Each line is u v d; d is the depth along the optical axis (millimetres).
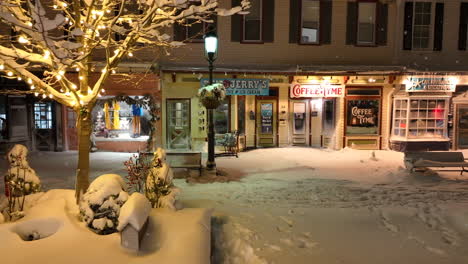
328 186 8945
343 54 14938
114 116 15047
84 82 5527
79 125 5348
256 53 14555
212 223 5738
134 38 5098
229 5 14352
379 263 4566
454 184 9109
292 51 14719
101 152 14633
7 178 5336
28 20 4523
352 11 14859
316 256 4734
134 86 13086
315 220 6035
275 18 14578
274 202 7359
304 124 15477
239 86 13898
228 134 13375
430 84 14406
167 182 5398
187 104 14188
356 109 14977
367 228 5688
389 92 15008
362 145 15086
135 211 3689
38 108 14742
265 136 15344
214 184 9180
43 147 14859
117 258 3486
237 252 4836
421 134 14742
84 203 4191
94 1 4695
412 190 8438
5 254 3432
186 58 14180
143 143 14719
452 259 4668
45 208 4414
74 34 4008
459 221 5836
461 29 15297
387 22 15062
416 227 5711
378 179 9836
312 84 14508
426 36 15273
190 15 5023
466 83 14508
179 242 3875
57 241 3711
